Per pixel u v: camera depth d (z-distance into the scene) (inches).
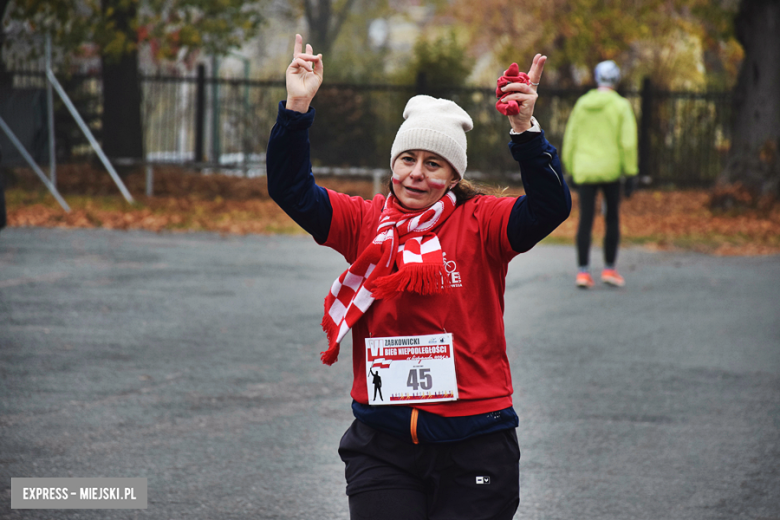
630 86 2284.7
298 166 226.7
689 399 494.0
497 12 2516.0
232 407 460.8
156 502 343.9
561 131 1881.2
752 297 809.5
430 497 226.4
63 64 1562.5
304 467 384.2
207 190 1614.2
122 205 1369.3
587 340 628.1
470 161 1911.9
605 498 357.7
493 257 227.3
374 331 224.4
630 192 850.1
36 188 1503.4
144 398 470.6
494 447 222.7
